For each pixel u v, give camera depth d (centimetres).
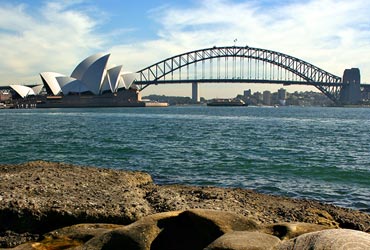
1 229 728
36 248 551
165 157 1984
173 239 484
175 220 506
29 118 6800
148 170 1602
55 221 741
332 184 1326
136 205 807
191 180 1386
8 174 1130
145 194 968
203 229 481
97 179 1113
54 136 3238
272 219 811
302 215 851
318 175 1495
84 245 486
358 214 903
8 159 1969
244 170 1597
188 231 489
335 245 320
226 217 495
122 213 754
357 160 1909
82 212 746
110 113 9444
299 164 1753
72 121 5784
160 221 504
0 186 912
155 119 6469
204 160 1875
